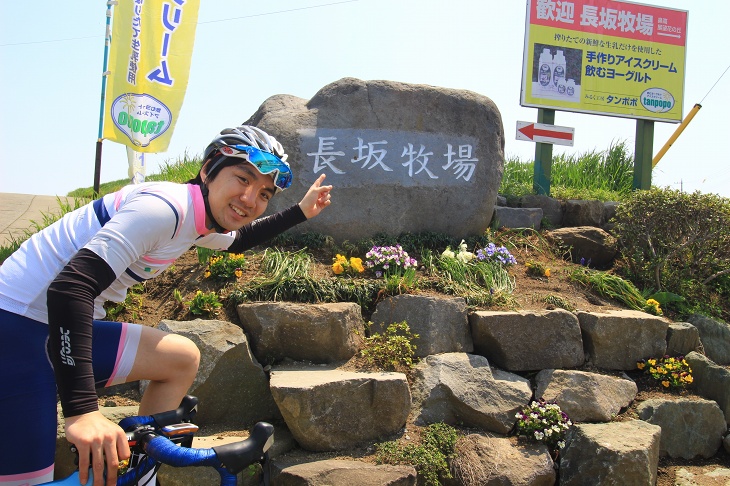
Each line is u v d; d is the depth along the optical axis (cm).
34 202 908
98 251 179
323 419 361
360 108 574
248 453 169
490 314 439
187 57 678
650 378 460
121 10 648
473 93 606
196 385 376
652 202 569
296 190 551
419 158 576
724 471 412
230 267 465
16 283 194
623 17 782
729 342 507
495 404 401
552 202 699
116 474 169
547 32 755
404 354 417
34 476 192
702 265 581
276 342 414
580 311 470
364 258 534
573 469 378
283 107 579
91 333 175
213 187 214
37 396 192
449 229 581
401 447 369
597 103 773
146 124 664
